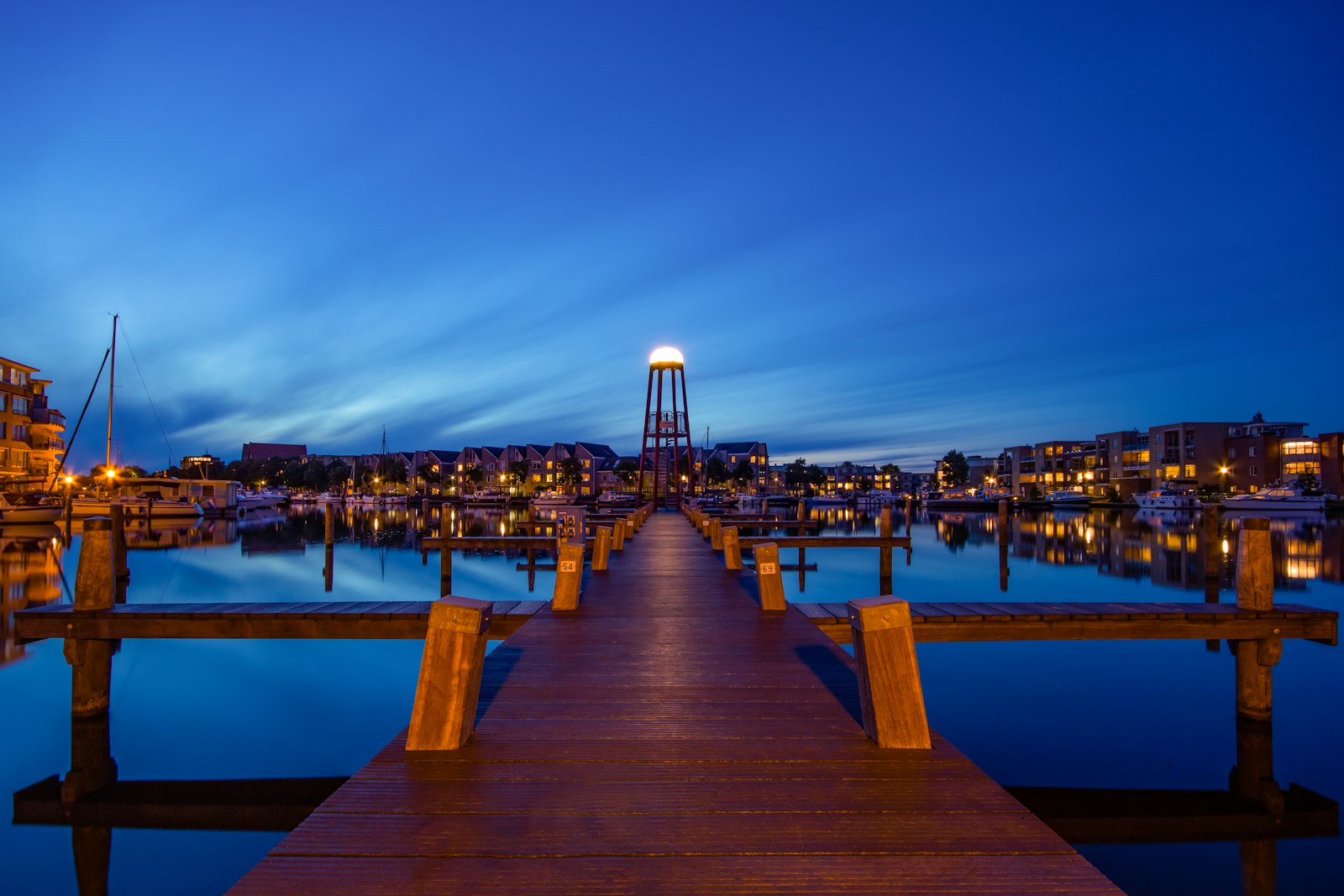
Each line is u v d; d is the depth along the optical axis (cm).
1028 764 848
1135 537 4847
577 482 11519
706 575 1368
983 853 333
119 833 692
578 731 504
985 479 13375
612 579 1310
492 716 536
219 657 1409
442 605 476
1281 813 725
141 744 918
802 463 15600
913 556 3538
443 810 374
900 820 366
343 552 3741
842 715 542
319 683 1227
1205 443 8769
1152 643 1489
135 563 3133
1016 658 1372
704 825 361
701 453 13012
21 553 3381
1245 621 922
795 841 344
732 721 526
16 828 702
